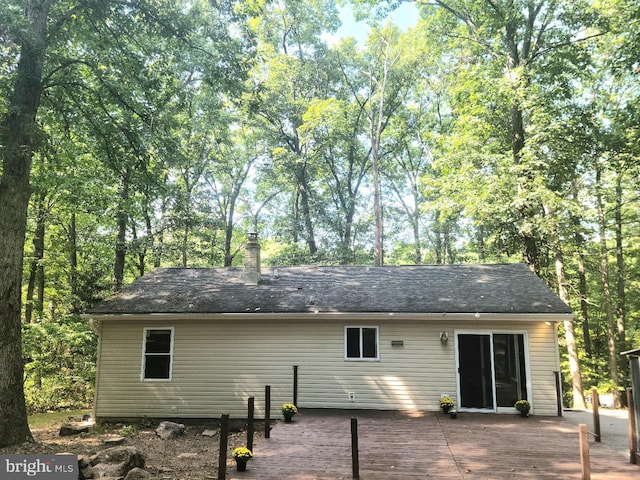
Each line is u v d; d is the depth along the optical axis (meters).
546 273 18.39
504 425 10.34
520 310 11.70
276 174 32.03
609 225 19.91
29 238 20.61
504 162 16.55
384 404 12.09
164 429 10.91
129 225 21.42
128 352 12.86
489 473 6.91
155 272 15.86
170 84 14.09
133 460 7.18
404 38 29.27
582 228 16.44
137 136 13.04
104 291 19.81
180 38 12.97
